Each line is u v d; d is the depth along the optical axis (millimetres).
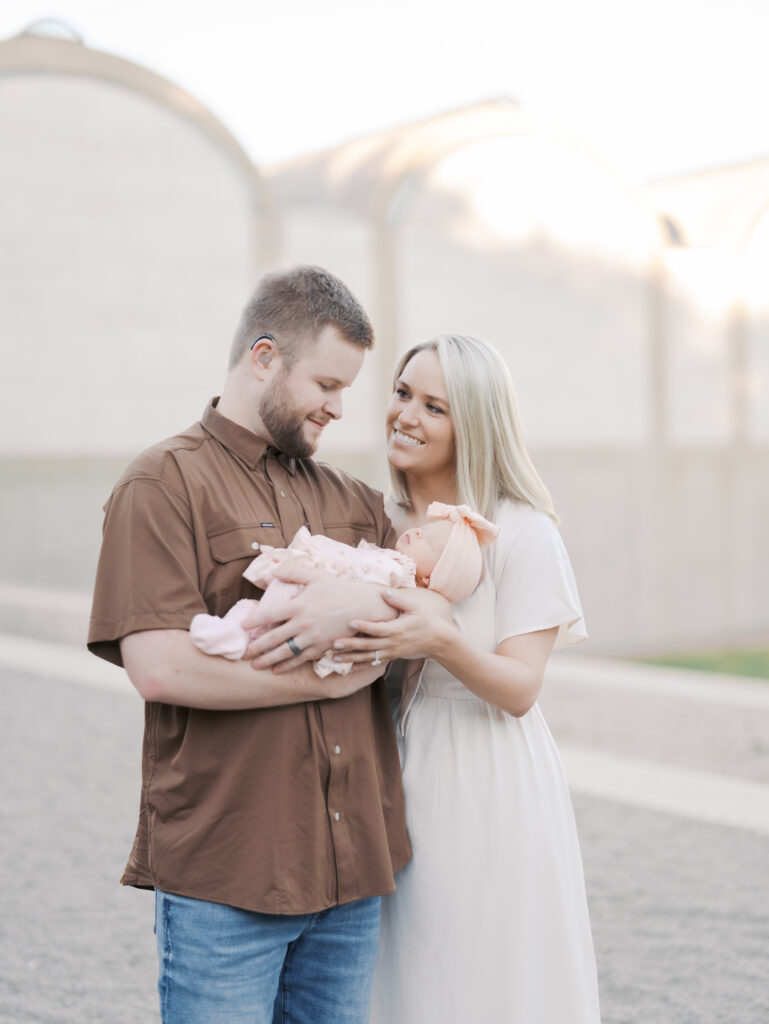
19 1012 3121
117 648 1928
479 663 2098
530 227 16094
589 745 6523
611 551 16625
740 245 17766
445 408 2357
